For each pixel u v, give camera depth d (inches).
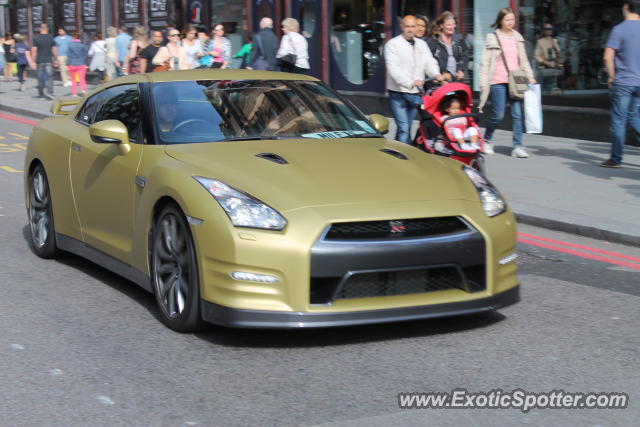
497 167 438.3
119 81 259.3
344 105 252.4
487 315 215.0
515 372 175.2
